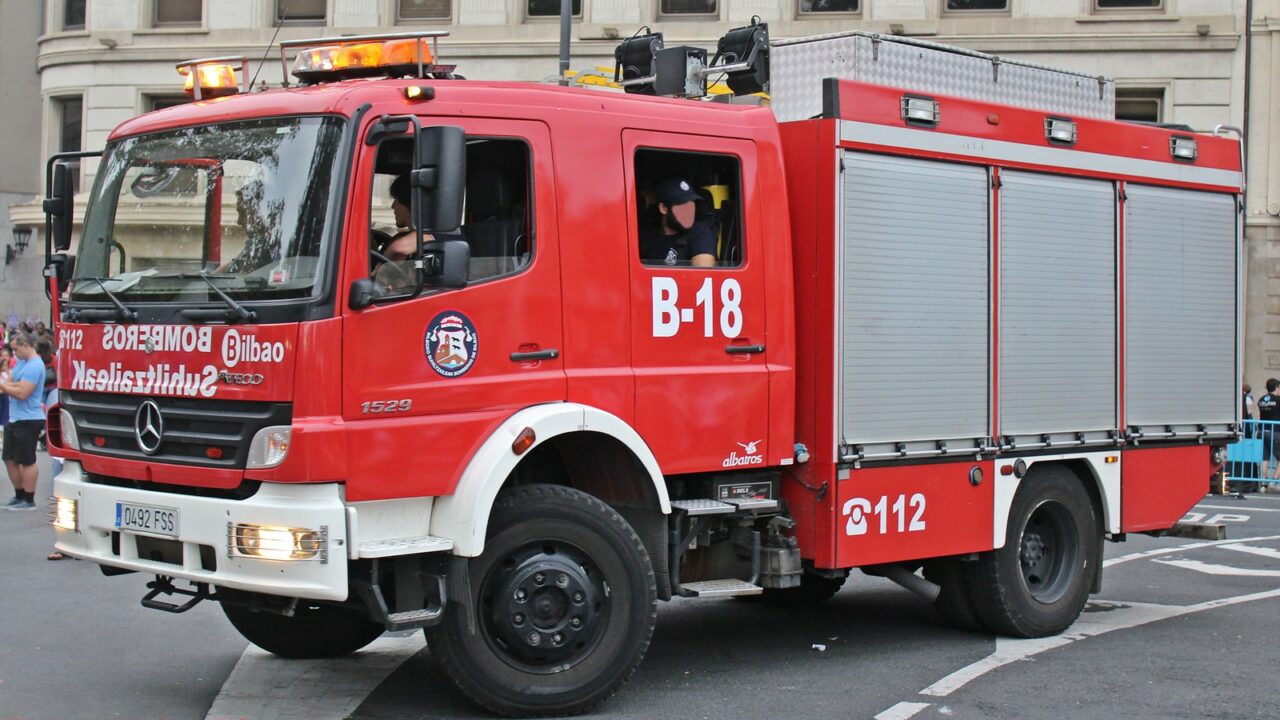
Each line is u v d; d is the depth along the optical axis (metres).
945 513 7.66
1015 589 8.12
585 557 6.26
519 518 6.08
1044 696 6.75
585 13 27.08
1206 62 25.39
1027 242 8.12
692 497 6.92
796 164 7.24
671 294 6.62
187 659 7.45
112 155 6.54
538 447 6.62
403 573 5.89
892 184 7.39
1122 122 8.76
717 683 6.98
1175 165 9.06
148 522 5.93
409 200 6.04
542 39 27.09
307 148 5.80
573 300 6.29
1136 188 8.84
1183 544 13.12
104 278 6.34
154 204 6.23
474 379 5.96
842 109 7.14
